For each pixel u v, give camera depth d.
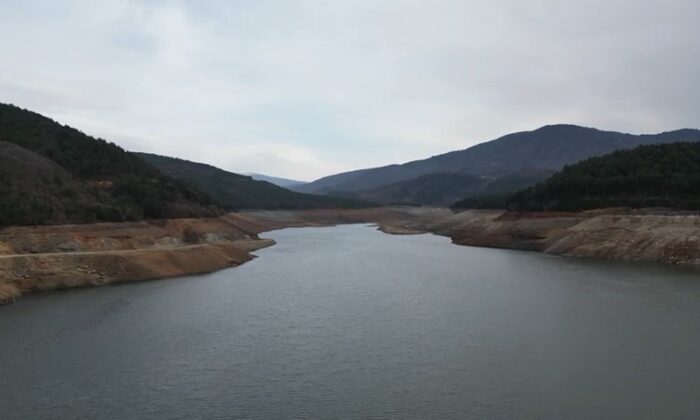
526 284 59.38
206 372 32.03
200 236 97.50
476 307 48.00
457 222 161.62
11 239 65.06
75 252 67.81
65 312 46.31
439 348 36.22
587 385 29.53
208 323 43.00
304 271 72.12
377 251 100.12
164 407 27.17
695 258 73.75
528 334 39.06
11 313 45.84
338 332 40.28
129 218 85.56
